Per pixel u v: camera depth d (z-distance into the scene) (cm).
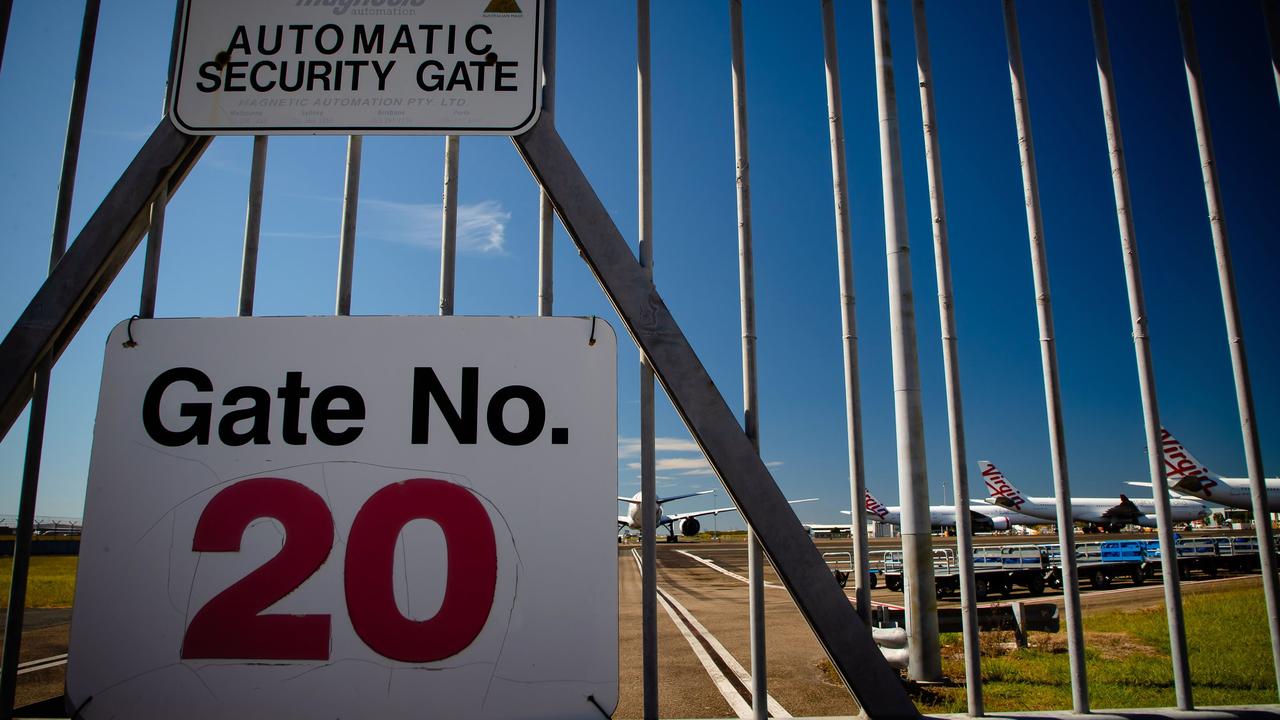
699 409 281
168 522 259
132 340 273
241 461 264
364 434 267
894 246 486
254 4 303
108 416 266
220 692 248
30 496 277
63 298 282
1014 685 630
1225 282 344
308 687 249
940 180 367
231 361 272
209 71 299
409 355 274
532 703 248
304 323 276
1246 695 592
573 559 258
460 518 261
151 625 252
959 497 324
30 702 601
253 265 298
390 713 247
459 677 249
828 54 372
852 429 331
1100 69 366
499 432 268
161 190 292
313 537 259
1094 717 294
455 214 319
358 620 253
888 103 443
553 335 276
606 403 270
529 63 300
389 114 296
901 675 604
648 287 288
